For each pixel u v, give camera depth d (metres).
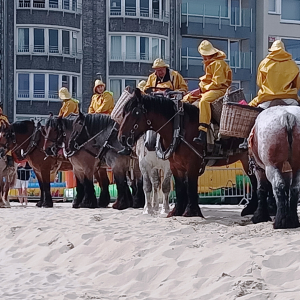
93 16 38.62
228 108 11.04
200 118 12.40
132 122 12.39
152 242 9.83
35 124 19.75
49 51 37.69
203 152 12.65
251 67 41.44
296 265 7.61
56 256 10.31
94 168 17.39
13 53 37.47
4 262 10.30
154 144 14.16
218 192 21.08
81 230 11.66
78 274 9.04
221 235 10.04
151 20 39.16
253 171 12.82
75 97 38.28
